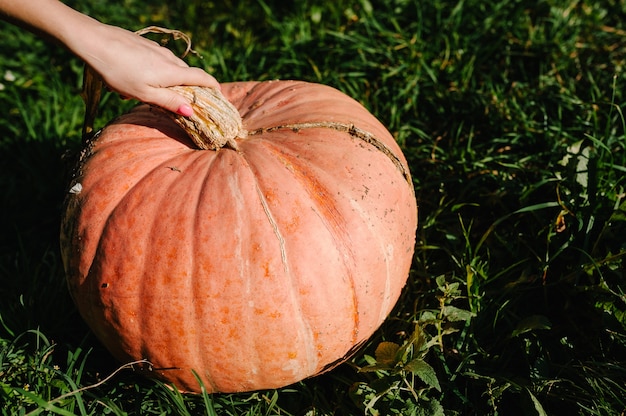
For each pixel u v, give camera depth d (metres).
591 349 0.91
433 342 0.89
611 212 0.96
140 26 1.46
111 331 0.82
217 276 0.77
